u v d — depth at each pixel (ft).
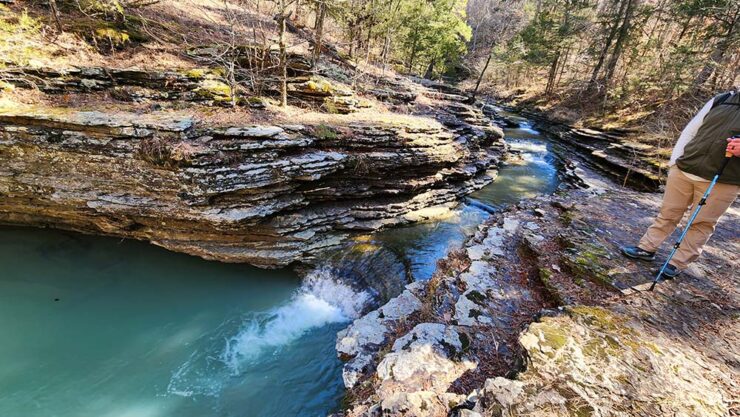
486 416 8.70
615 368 10.15
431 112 50.85
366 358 17.37
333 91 38.63
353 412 12.61
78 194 25.46
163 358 21.39
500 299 16.56
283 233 28.09
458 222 35.76
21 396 18.57
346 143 31.24
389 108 45.85
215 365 21.11
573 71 112.98
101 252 27.71
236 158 25.17
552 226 23.16
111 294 25.16
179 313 24.52
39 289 24.59
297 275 28.43
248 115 30.71
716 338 11.96
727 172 12.40
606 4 117.60
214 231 27.17
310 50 50.75
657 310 13.37
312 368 20.89
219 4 55.52
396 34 72.13
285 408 18.66
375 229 32.27
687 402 9.15
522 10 147.64
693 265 17.04
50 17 31.30
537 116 104.27
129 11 38.88
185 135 24.39
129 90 29.09
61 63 28.32
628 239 19.74
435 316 16.88
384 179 33.35
